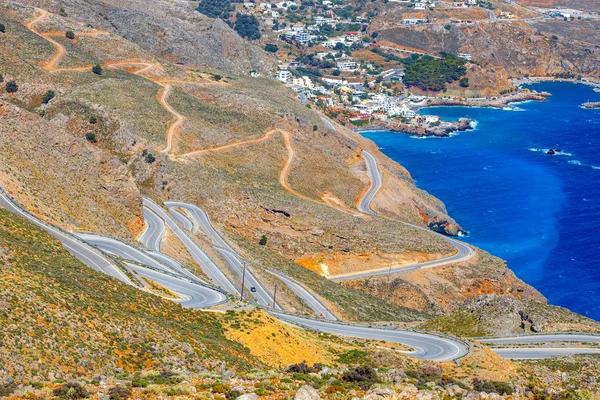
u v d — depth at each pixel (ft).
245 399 177.47
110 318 241.76
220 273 477.36
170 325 264.72
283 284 499.10
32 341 208.03
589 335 403.54
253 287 470.80
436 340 367.04
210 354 250.98
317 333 351.87
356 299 532.73
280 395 186.80
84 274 282.36
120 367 216.33
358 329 387.34
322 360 290.56
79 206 439.22
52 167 449.89
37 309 223.51
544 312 434.30
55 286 249.75
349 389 199.31
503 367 312.50
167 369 218.18
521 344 384.88
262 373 213.66
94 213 447.83
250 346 281.95
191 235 529.86
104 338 228.22
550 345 385.70
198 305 333.21
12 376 191.11
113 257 384.06
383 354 299.99
